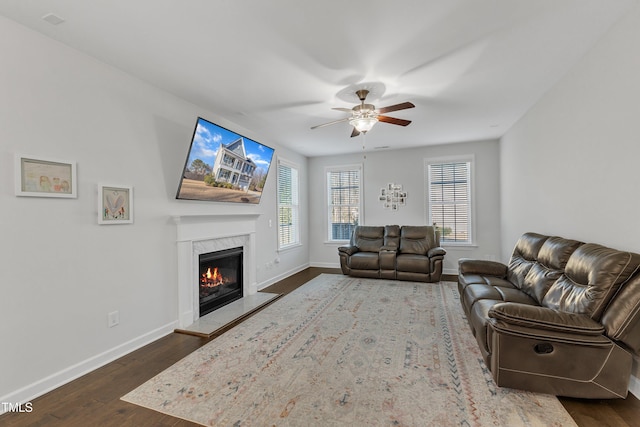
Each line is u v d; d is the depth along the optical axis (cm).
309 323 326
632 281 177
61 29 204
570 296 210
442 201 591
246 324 326
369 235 604
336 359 245
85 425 173
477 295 277
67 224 223
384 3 182
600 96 228
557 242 267
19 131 196
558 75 286
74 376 223
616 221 214
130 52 235
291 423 171
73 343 225
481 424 168
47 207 211
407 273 512
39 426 173
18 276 196
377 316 345
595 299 184
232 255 409
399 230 590
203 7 183
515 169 442
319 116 391
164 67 259
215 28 205
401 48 233
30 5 178
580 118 258
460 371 225
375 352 257
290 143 542
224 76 277
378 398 193
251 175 415
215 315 351
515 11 192
